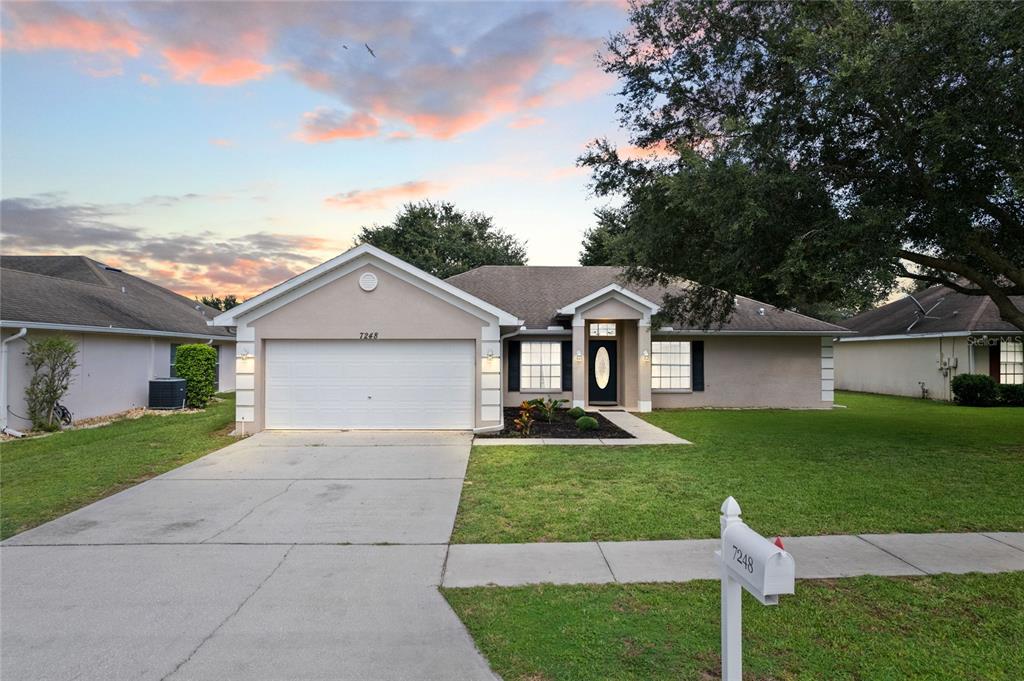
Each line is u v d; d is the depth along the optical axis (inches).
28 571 192.7
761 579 97.8
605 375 686.5
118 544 219.9
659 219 435.2
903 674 126.6
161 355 725.3
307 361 478.0
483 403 473.4
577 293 735.7
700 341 698.2
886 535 223.9
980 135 299.6
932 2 290.5
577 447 412.8
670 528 233.6
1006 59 295.1
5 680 126.9
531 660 134.0
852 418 593.6
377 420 479.2
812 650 136.8
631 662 132.3
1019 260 421.7
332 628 151.8
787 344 702.5
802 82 349.4
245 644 143.5
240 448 410.0
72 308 582.6
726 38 396.8
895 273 333.1
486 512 258.7
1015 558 198.2
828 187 378.6
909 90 319.3
